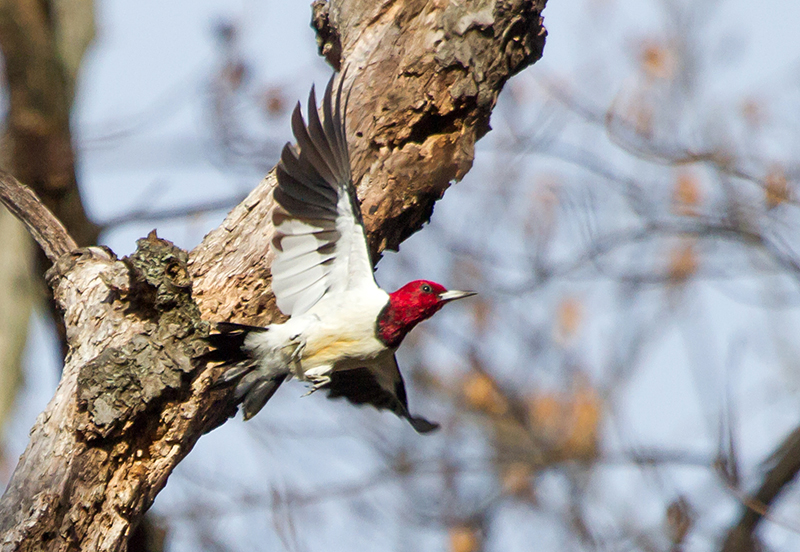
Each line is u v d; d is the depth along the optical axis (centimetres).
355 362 1023
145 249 930
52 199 1379
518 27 1060
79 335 928
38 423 895
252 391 966
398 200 1060
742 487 1277
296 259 985
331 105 977
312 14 1155
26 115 1355
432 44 1046
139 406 896
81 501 882
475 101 1057
